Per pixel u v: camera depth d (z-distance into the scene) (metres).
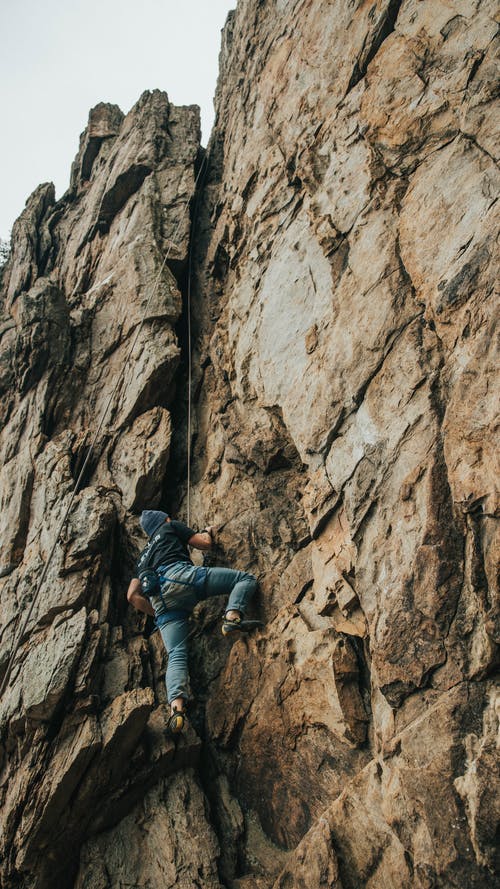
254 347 6.33
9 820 4.46
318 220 5.93
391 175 5.40
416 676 3.87
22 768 4.65
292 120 6.96
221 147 9.31
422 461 4.25
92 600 5.47
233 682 5.21
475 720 3.57
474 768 3.40
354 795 3.94
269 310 6.25
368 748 4.30
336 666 4.51
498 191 4.49
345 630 4.57
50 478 6.46
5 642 5.53
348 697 4.45
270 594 5.38
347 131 6.02
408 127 5.43
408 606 4.02
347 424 4.93
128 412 6.76
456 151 4.95
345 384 5.02
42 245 9.99
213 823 4.72
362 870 3.74
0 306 9.90
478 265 4.36
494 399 3.96
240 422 6.32
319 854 3.87
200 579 5.26
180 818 4.62
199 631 5.68
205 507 6.22
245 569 5.59
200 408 7.05
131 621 5.63
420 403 4.42
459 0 5.47
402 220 5.11
